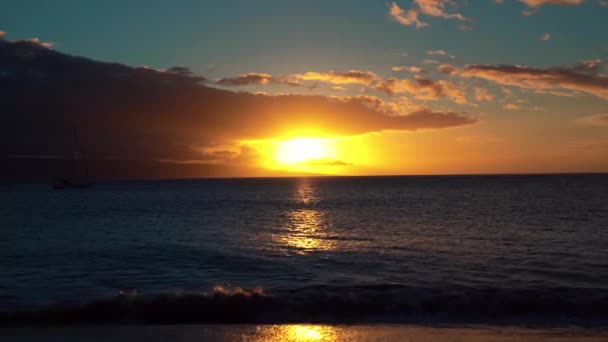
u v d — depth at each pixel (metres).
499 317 15.06
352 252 27.50
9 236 36.34
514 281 19.44
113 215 56.22
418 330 13.61
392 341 12.51
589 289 17.86
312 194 111.38
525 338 12.66
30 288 19.00
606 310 15.41
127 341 12.62
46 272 22.17
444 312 15.48
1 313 14.77
